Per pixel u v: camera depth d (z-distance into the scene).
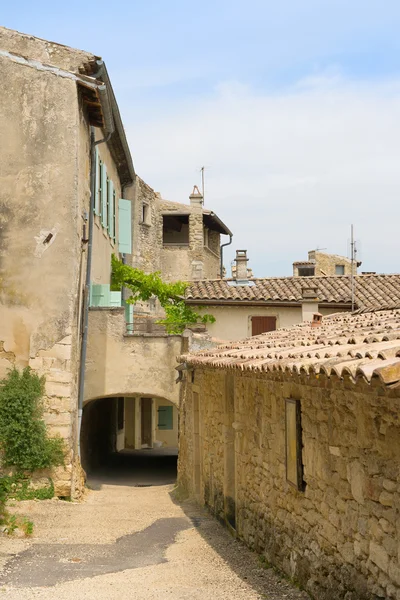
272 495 8.59
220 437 11.83
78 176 14.15
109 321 17.33
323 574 6.71
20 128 14.03
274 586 7.56
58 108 14.05
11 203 13.95
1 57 14.11
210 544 10.13
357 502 5.94
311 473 7.14
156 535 10.89
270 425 8.74
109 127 16.14
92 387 17.22
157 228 35.31
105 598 7.05
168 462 25.58
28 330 13.79
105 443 25.41
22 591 7.33
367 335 7.24
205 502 13.38
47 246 13.91
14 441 13.28
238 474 10.48
